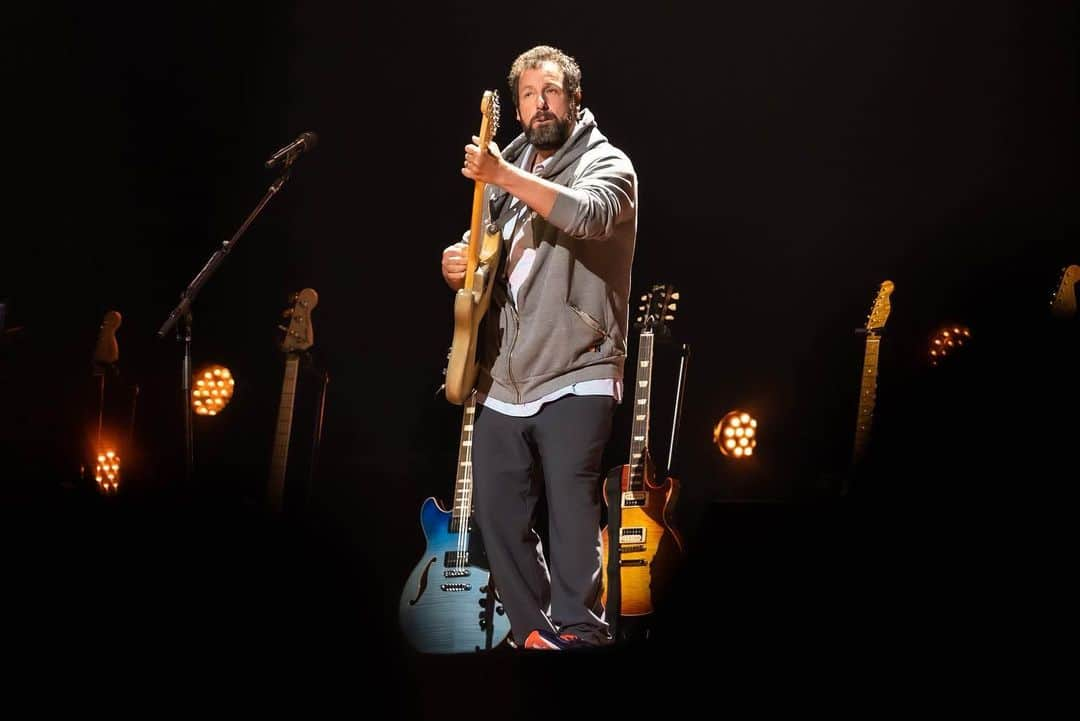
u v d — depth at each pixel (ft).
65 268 70.23
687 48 68.33
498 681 24.45
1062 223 66.33
